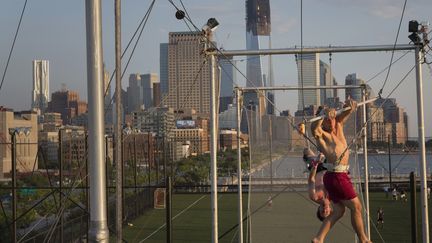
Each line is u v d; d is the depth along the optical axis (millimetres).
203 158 104250
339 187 6980
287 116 16734
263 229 16391
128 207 43031
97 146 6621
